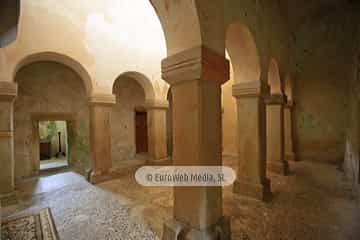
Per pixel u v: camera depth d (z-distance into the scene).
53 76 5.89
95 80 4.32
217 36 1.99
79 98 6.40
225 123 7.50
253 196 3.16
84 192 3.75
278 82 4.43
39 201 3.31
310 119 5.99
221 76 1.95
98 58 4.38
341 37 5.41
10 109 3.19
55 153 9.78
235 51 3.12
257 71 3.08
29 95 5.48
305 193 3.42
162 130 5.92
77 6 4.03
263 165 3.22
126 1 4.91
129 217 2.71
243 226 2.36
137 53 5.16
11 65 3.16
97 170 4.42
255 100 3.12
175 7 1.81
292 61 5.91
